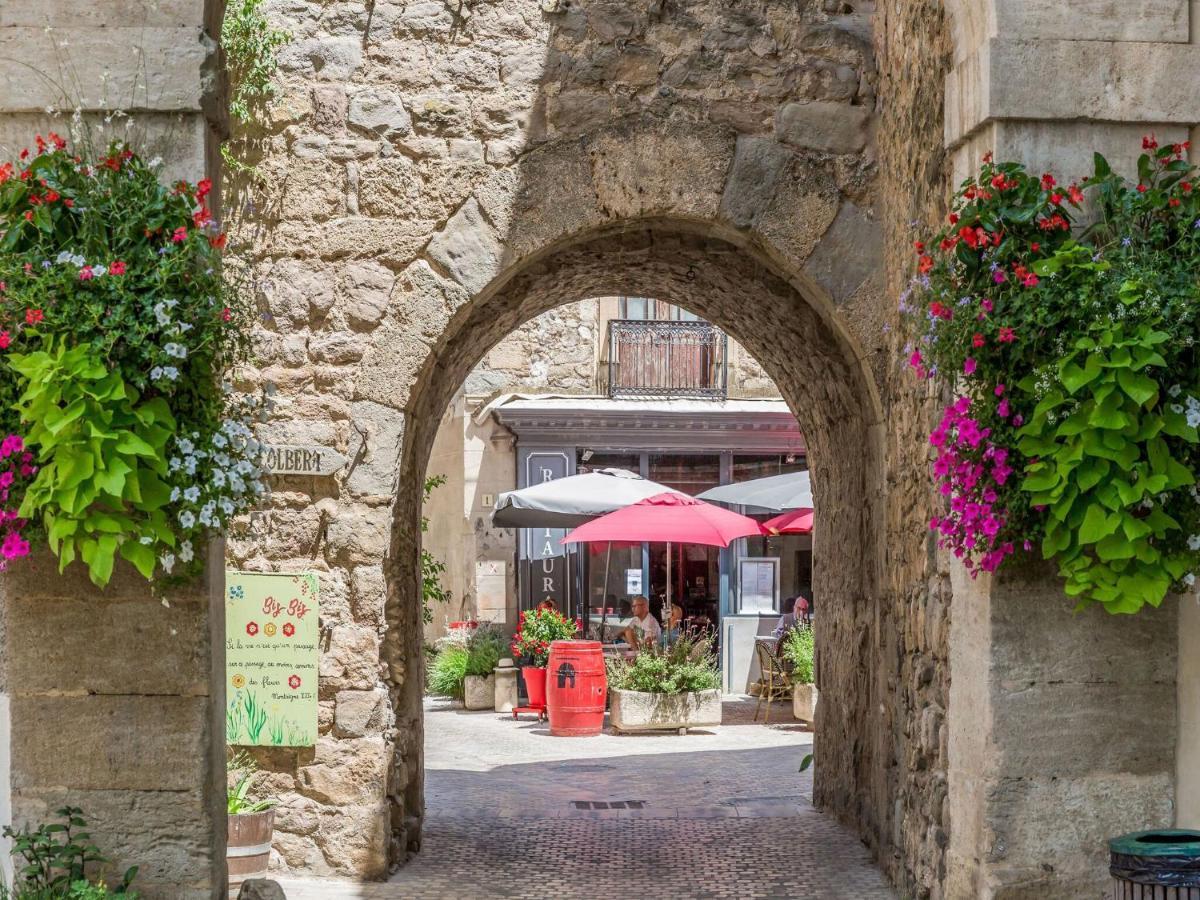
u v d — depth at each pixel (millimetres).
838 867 7188
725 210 7215
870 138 7277
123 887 4234
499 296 8383
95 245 3990
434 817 8773
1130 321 4129
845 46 7312
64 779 4293
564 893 6703
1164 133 4672
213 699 4359
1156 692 4602
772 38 7312
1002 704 4559
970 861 4730
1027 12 4656
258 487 4242
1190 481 4125
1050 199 4430
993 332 4305
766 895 6625
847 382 7953
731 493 14656
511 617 17281
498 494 17328
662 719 13094
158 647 4305
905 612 6492
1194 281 4160
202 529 4184
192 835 4293
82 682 4293
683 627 17625
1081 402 4168
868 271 7219
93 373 3811
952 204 5109
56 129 4371
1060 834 4562
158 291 3975
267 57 7191
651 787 10031
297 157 7246
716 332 17984
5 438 3924
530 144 7254
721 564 17688
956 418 4387
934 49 5637
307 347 7227
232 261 7195
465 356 8727
